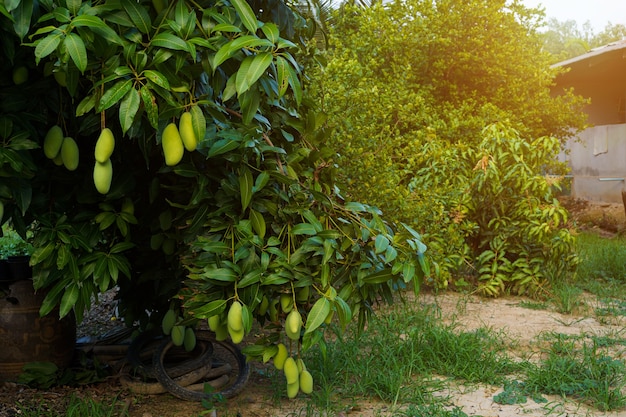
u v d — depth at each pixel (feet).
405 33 31.53
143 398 13.80
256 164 10.88
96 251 12.19
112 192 12.05
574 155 53.21
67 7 8.56
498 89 33.30
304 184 11.32
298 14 13.88
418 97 26.53
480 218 24.82
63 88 10.89
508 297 24.13
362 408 13.51
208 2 9.55
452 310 21.80
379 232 10.76
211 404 13.23
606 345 17.79
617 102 53.42
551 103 35.55
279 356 10.59
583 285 25.71
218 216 10.77
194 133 8.89
